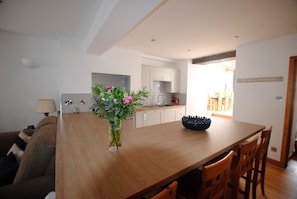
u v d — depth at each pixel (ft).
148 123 12.82
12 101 9.25
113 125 3.77
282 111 8.78
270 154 9.25
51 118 7.55
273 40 9.04
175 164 3.26
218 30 7.86
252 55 10.02
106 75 11.96
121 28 5.85
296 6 5.46
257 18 6.47
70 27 8.01
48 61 10.01
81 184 2.49
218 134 5.57
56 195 2.21
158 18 6.56
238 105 10.82
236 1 5.21
